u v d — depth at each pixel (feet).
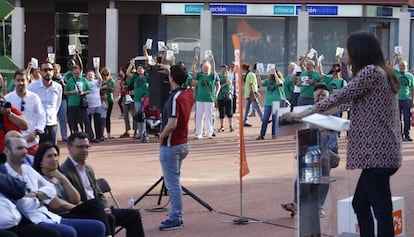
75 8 144.25
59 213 29.22
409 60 140.15
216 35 138.82
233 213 40.16
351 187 41.81
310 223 27.71
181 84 35.58
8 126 35.22
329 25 139.13
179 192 36.37
